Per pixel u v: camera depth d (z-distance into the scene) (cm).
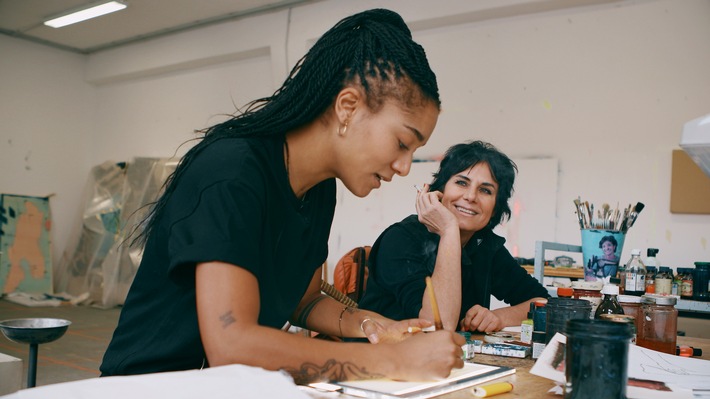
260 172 96
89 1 632
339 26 104
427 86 100
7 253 726
